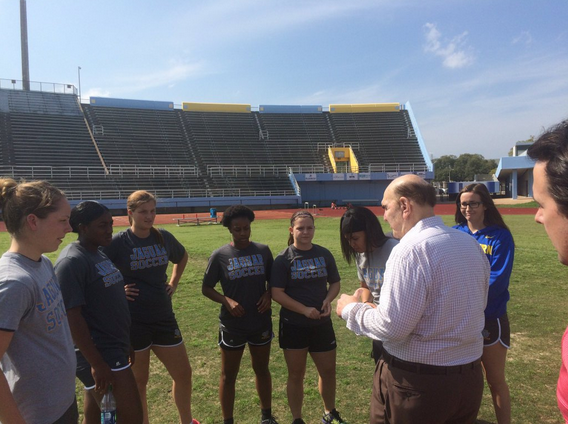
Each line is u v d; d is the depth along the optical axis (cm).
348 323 234
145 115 4984
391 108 5784
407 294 198
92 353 255
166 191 4125
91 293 272
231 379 352
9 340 190
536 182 137
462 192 358
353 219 293
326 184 4975
